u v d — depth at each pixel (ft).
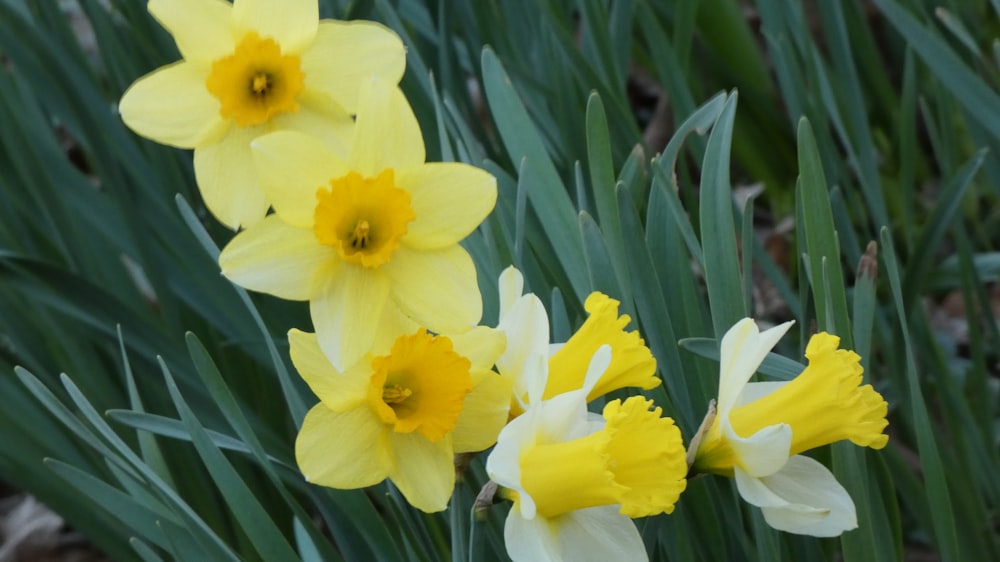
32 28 3.54
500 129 3.00
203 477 3.57
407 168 2.43
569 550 2.44
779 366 2.84
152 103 2.42
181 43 2.43
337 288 2.42
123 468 2.75
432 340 2.43
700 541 2.87
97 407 3.60
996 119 3.30
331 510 2.83
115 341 3.45
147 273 3.56
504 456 2.37
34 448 3.56
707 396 2.93
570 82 3.66
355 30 2.46
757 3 3.85
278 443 3.52
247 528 2.65
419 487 2.45
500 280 2.53
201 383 3.46
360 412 2.44
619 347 2.49
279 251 2.40
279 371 2.72
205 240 2.77
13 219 3.73
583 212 2.78
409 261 2.44
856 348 2.82
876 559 2.73
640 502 2.38
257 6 2.43
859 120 3.79
